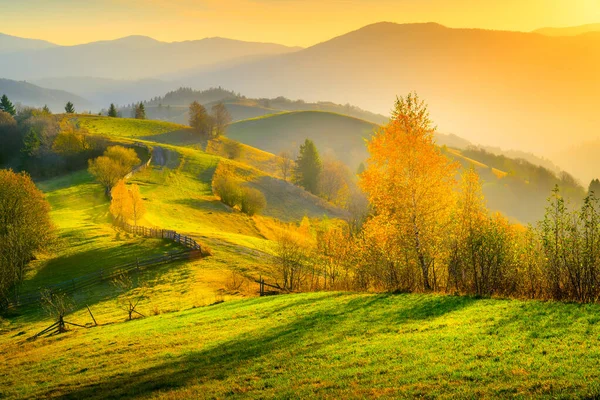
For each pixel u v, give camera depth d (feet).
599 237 65.62
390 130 91.81
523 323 57.47
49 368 74.84
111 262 173.06
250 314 92.32
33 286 156.76
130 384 60.13
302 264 148.15
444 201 90.02
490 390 39.91
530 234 75.82
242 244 219.00
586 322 54.03
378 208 94.79
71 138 421.59
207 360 65.57
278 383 51.42
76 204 289.12
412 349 54.80
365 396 43.16
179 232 234.17
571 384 38.24
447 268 92.68
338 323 73.36
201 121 630.74
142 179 375.45
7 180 194.70
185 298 129.59
